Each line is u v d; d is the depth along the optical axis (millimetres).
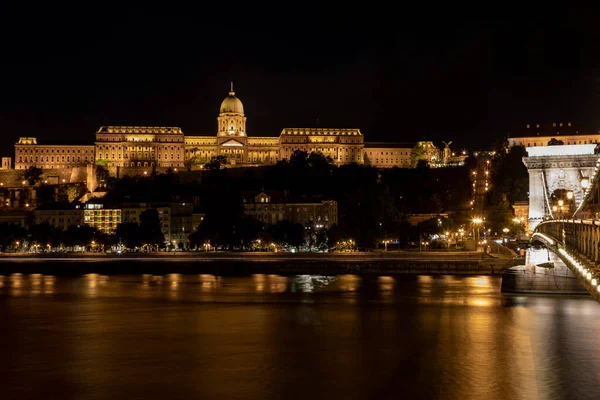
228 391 103562
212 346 130375
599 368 111875
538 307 166750
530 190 189375
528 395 99750
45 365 118062
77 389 105188
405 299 185000
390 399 99188
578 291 183000
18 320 157250
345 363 117375
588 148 189750
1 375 112375
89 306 177500
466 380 106688
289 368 114875
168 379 109625
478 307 168500
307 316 160000
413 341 132375
